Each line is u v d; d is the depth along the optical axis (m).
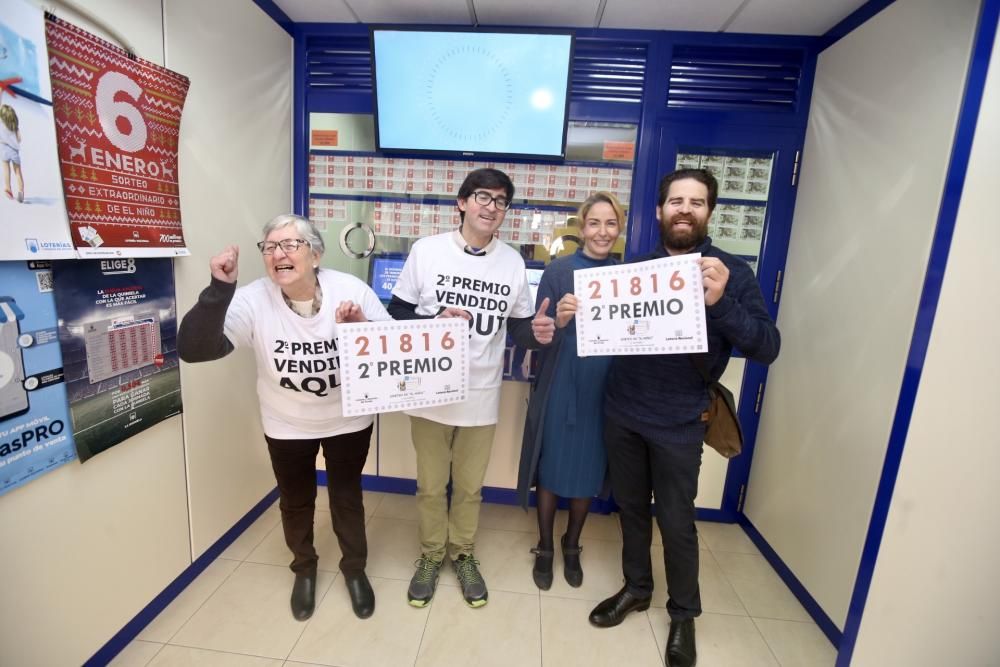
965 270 1.14
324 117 2.21
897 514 1.25
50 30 1.07
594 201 1.62
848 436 1.60
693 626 1.53
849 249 1.67
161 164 1.42
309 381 1.42
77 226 1.16
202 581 1.75
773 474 2.07
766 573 1.98
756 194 2.10
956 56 1.25
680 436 1.38
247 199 1.89
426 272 1.58
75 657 1.28
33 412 1.12
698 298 1.22
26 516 1.13
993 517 1.22
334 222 2.27
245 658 1.44
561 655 1.51
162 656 1.43
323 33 2.15
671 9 1.86
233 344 1.35
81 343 1.23
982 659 1.32
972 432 1.20
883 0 1.62
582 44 2.08
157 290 1.47
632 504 1.58
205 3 1.59
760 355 1.27
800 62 2.03
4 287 1.04
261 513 2.19
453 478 1.76
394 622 1.61
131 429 1.40
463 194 1.53
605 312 1.32
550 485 1.72
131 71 1.29
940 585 1.28
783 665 1.52
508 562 1.97
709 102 2.09
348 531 1.63
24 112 1.02
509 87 1.95
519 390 2.30
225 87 1.72
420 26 1.89
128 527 1.44
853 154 1.69
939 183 1.29
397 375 1.42
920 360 1.18
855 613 1.33
